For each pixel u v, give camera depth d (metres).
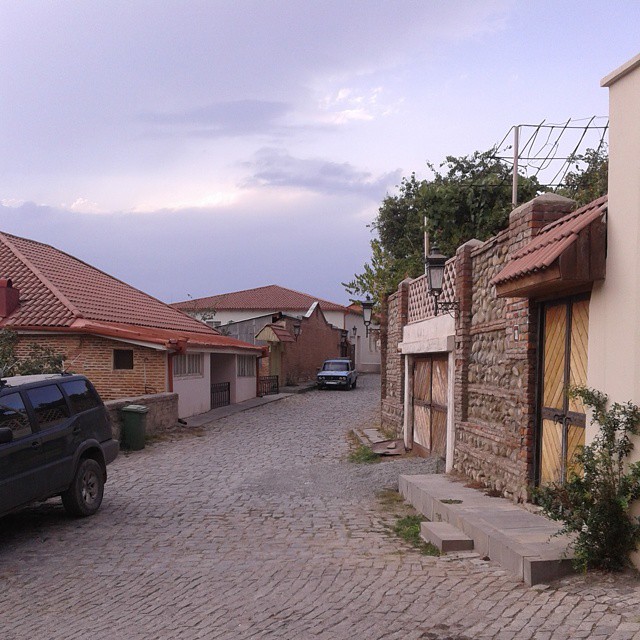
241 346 30.38
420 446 14.88
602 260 6.20
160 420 20.12
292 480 12.77
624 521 5.66
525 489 8.21
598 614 4.79
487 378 10.14
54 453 8.88
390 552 7.56
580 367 7.00
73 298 22.97
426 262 11.94
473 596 5.59
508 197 16.09
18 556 7.75
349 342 58.56
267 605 5.77
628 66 5.80
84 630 5.40
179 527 9.08
